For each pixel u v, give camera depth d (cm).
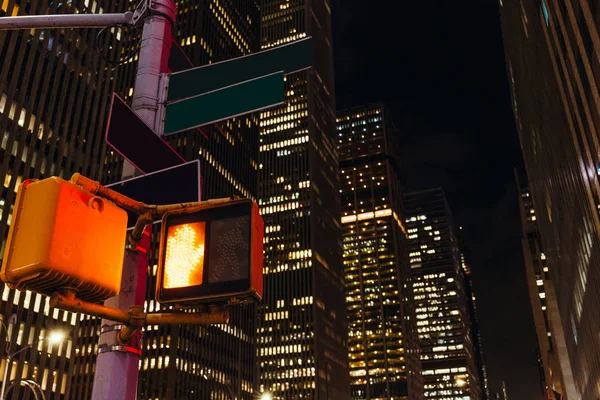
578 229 5894
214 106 757
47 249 389
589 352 7356
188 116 750
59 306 407
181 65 833
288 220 19875
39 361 7188
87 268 414
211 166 15475
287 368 17962
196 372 13212
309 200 19888
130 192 695
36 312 7300
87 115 8775
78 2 8288
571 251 6925
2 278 395
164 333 12925
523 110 10119
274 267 19412
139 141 703
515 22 8381
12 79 7444
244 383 15188
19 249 396
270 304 18988
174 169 693
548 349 17725
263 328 18738
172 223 501
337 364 19362
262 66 779
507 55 11531
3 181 7062
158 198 683
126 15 770
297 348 18088
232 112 753
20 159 7381
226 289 457
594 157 3934
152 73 749
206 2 16900
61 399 7431
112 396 507
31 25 739
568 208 6347
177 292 472
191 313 474
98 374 520
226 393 14188
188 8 16700
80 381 12938
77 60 8738
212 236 480
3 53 7362
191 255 480
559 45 4659
